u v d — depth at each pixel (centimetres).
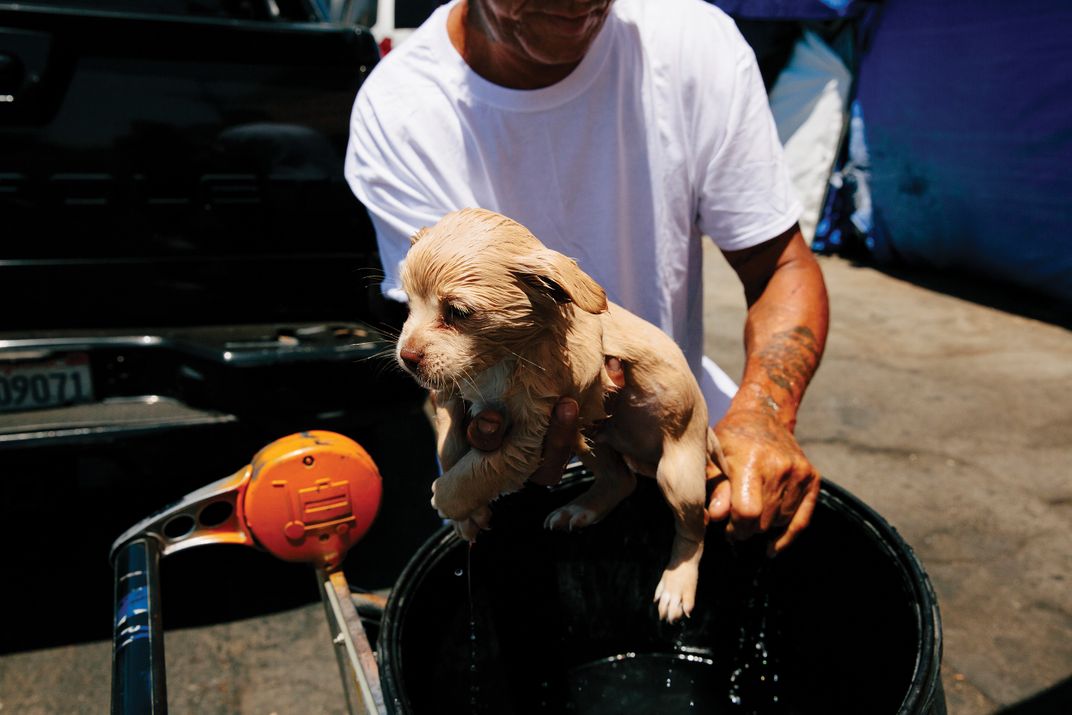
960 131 571
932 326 523
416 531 307
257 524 130
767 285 172
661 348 125
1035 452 365
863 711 133
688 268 173
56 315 232
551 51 138
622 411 127
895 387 433
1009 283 587
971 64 553
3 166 218
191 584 283
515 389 110
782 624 151
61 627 261
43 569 285
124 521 301
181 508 130
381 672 107
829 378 445
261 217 240
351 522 134
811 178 686
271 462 129
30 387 228
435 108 150
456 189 151
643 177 155
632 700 153
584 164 153
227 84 229
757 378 156
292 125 237
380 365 239
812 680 146
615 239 157
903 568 121
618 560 154
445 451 123
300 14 276
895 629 122
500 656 144
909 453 365
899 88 616
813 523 143
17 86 212
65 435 226
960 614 267
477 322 102
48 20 211
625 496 143
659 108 151
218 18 238
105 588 276
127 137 225
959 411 405
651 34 151
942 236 611
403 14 477
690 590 129
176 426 231
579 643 158
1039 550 298
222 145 233
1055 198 527
